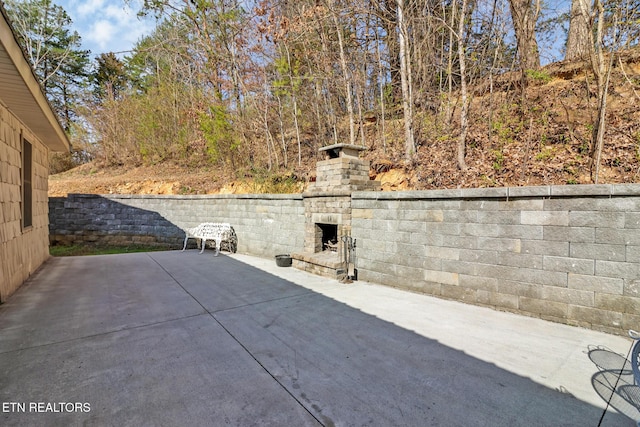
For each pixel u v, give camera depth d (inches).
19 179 198.7
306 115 435.5
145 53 638.5
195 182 437.7
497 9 270.2
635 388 87.8
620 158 201.9
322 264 221.3
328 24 347.9
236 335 123.3
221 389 86.4
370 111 388.5
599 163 194.7
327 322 137.0
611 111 235.5
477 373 95.4
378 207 200.1
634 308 117.9
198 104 466.3
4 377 91.8
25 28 686.5
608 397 83.7
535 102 281.0
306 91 419.2
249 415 75.7
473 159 259.3
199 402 80.5
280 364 100.6
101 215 385.1
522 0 262.7
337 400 81.7
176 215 370.0
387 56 367.2
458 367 98.9
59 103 802.8
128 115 573.6
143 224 380.2
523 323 134.6
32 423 71.6
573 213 130.3
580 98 260.5
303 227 265.4
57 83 815.7
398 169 283.1
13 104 175.2
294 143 453.4
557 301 134.9
